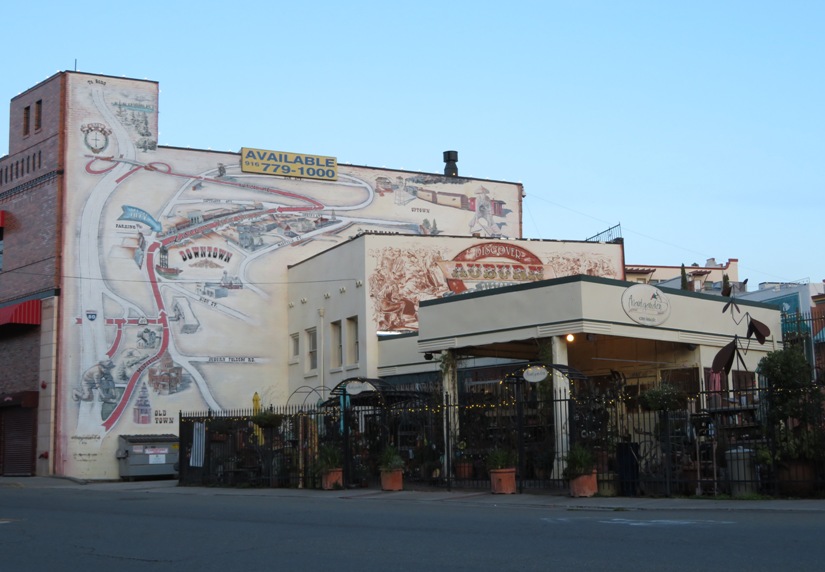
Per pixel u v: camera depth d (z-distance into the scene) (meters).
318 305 39.69
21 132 41.06
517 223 47.00
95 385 38.00
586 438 21.12
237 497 23.62
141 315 39.16
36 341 38.56
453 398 26.19
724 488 19.30
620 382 25.62
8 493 27.55
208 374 40.03
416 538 12.98
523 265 39.44
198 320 40.16
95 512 18.62
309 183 43.06
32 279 39.31
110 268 38.88
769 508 16.42
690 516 15.74
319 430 25.81
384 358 35.72
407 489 23.91
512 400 24.45
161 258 39.78
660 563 10.14
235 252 41.25
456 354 28.88
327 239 42.97
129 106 40.12
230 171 41.62
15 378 39.66
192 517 17.17
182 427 30.12
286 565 10.94
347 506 19.58
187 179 40.75
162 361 39.28
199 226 40.72
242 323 41.00
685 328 27.91
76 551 12.66
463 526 14.52
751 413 21.28
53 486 32.97
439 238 37.94
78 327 38.06
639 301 26.59
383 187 44.34
